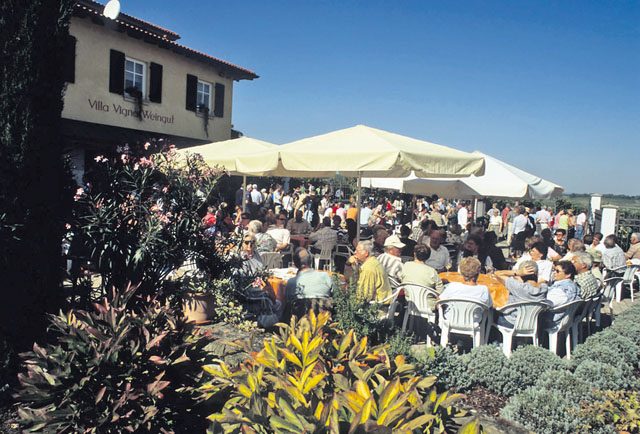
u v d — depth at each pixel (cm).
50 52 410
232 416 240
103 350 304
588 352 546
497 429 363
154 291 540
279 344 311
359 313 450
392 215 2247
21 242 393
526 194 1077
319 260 1131
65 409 295
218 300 577
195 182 565
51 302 418
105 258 534
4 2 384
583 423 391
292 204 2148
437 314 679
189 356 338
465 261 611
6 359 388
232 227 619
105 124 1666
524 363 485
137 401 303
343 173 1120
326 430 215
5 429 340
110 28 1662
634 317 693
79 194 495
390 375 295
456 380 456
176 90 1955
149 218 531
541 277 765
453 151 863
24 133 391
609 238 1032
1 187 383
